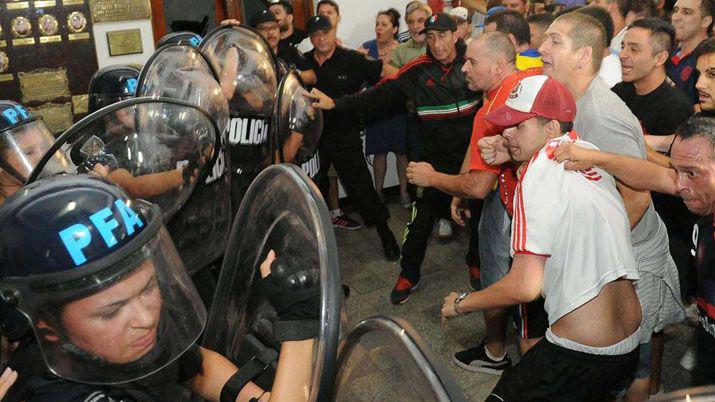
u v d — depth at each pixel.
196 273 1.51
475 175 2.21
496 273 2.31
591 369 1.67
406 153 4.36
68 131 1.12
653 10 3.66
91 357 0.82
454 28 2.97
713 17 3.04
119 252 0.79
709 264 1.42
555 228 1.59
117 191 0.86
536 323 2.19
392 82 3.16
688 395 0.48
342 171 3.62
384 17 4.23
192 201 1.44
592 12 2.79
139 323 0.82
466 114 3.06
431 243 3.86
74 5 3.93
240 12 4.25
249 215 1.12
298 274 0.92
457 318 3.01
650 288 1.92
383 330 0.78
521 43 2.83
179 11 4.21
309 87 3.63
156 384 0.94
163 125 1.33
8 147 1.36
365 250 3.86
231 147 1.81
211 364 1.10
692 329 2.77
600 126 1.87
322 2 3.94
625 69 2.59
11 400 0.87
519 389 1.77
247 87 1.81
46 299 0.77
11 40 3.86
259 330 1.11
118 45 4.08
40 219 0.77
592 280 1.59
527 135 1.66
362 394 0.84
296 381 0.92
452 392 0.68
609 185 1.66
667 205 2.46
